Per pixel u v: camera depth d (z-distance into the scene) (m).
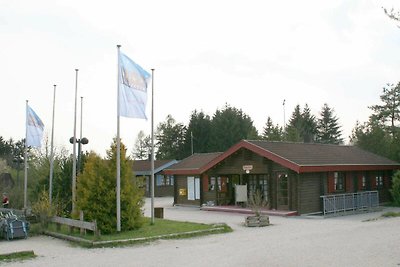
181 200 34.19
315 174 25.55
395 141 35.81
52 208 19.11
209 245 14.54
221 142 72.19
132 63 17.77
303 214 24.45
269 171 26.16
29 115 24.53
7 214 21.20
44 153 43.38
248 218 19.70
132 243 15.27
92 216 17.00
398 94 46.91
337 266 10.73
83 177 17.80
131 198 17.67
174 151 81.00
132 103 17.55
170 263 11.73
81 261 12.44
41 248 14.95
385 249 12.59
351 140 46.94
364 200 27.30
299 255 12.21
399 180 29.53
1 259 13.02
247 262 11.51
